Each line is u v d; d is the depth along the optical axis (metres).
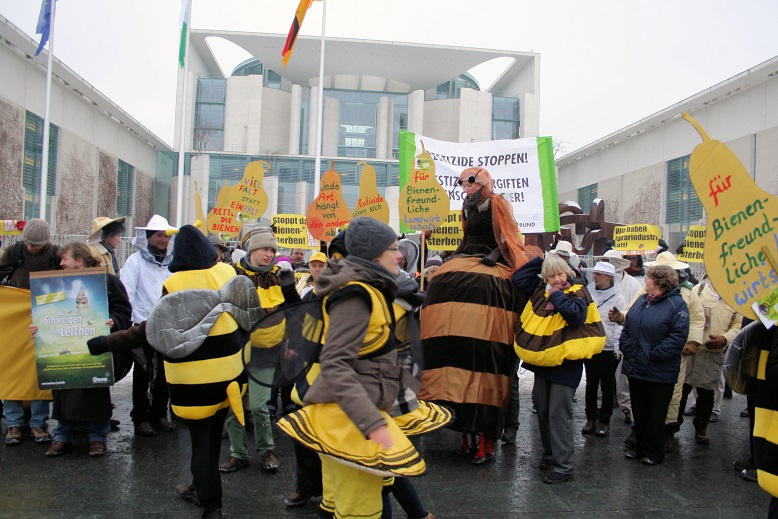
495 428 5.19
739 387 3.37
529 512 4.34
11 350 5.35
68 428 5.34
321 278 2.77
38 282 5.03
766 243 3.12
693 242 9.72
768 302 3.04
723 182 3.06
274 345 3.05
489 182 5.63
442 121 46.22
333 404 2.73
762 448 2.98
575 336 4.84
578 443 6.13
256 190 8.59
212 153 41.25
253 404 4.98
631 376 5.54
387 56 44.56
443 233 7.00
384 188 41.88
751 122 25.98
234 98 43.47
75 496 4.44
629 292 7.53
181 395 3.70
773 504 3.01
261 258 5.48
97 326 5.01
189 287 3.86
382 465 2.60
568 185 44.72
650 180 33.56
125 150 37.66
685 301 5.62
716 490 4.84
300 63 45.12
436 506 4.41
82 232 31.58
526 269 5.25
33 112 26.36
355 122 47.06
